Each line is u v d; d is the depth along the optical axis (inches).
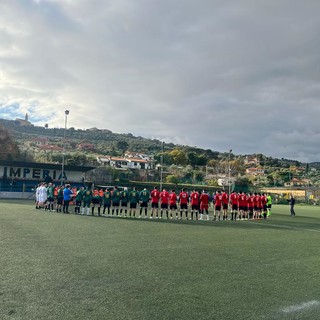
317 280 323.0
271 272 348.2
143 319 212.4
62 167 1952.5
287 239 614.2
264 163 7554.1
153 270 335.9
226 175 4153.5
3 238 485.7
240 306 244.1
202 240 553.6
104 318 211.3
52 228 623.5
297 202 3319.4
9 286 267.0
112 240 513.3
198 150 6510.8
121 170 3120.1
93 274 312.0
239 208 1084.5
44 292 255.9
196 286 288.0
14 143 3068.4
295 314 232.2
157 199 1013.8
